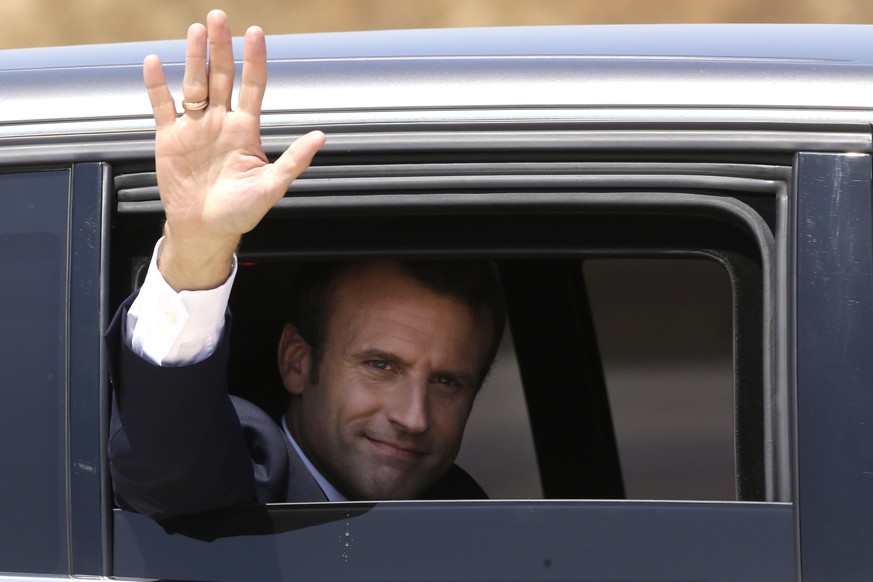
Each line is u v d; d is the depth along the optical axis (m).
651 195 6.54
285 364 8.25
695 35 7.61
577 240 6.75
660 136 6.54
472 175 6.57
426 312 7.89
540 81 6.76
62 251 6.59
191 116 6.13
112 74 7.05
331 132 6.65
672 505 6.27
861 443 6.14
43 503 6.47
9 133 6.79
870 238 6.29
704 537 6.22
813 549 6.11
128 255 6.82
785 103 6.59
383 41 7.55
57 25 43.81
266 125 6.72
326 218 6.84
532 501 6.33
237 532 6.48
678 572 6.20
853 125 6.49
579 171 6.54
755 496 6.55
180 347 6.38
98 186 6.64
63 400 6.49
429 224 6.81
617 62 6.86
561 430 10.30
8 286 6.59
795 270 6.30
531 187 6.54
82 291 6.53
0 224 6.65
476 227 6.79
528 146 6.56
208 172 6.14
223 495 6.55
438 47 7.25
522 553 6.27
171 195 6.12
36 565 6.45
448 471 9.02
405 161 6.61
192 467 6.47
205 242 6.16
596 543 6.26
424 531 6.33
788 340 6.30
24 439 6.50
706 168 6.52
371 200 6.60
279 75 6.93
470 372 8.12
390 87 6.79
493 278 8.17
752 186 6.49
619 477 10.34
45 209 6.65
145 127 6.76
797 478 6.16
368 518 6.39
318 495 7.65
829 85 6.64
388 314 7.88
